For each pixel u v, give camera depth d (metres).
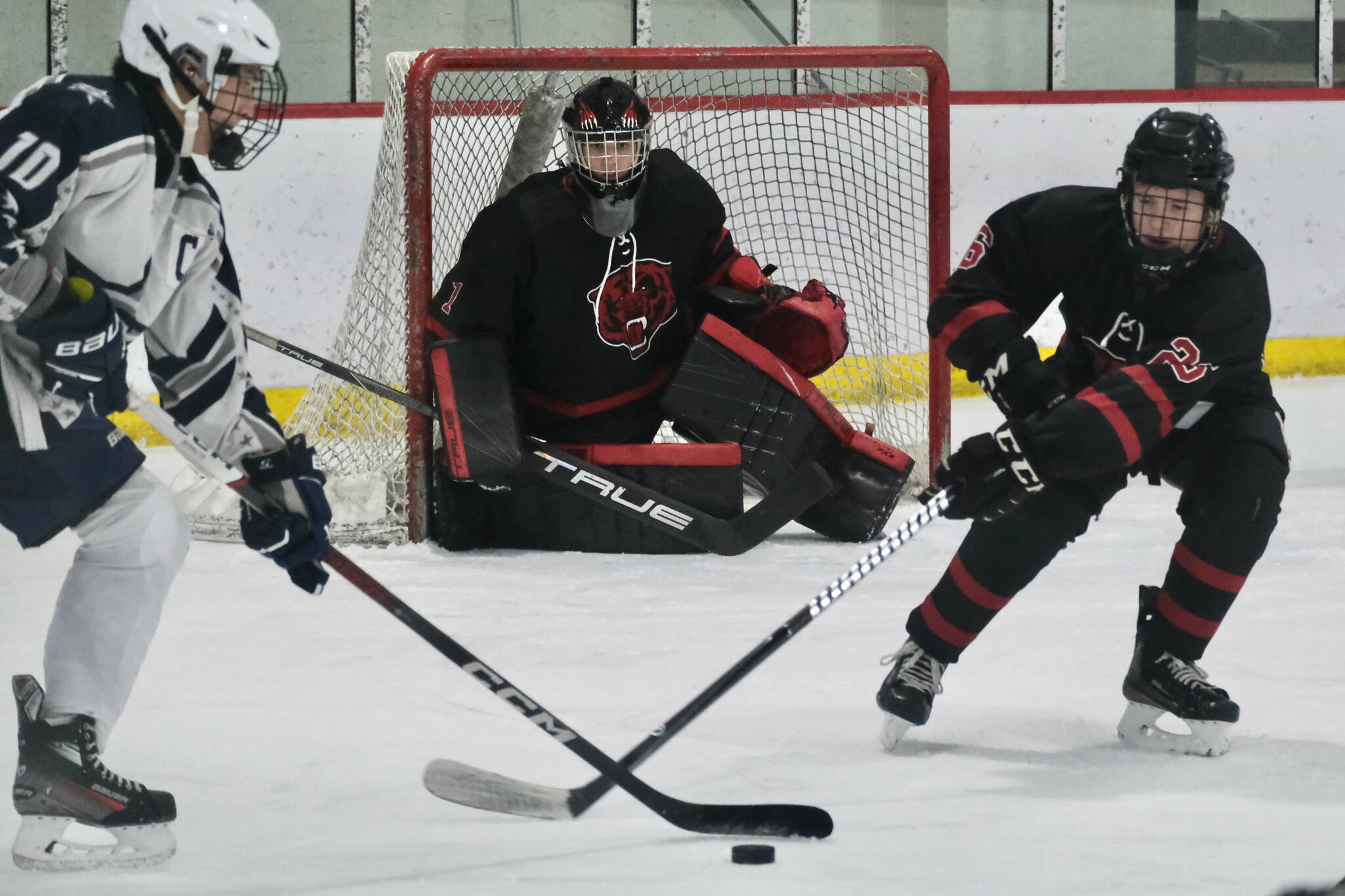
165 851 6.96
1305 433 23.39
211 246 7.40
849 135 24.03
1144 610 9.23
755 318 16.92
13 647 11.87
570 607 13.52
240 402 7.72
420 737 9.32
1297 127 28.25
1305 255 28.67
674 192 16.00
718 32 27.64
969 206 26.86
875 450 16.83
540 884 6.63
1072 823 7.61
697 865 6.92
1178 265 8.37
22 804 6.82
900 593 14.07
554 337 16.03
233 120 7.10
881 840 7.32
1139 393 8.20
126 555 7.06
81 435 6.86
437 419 16.38
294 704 10.12
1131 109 27.50
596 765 7.43
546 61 17.06
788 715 9.88
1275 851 7.12
